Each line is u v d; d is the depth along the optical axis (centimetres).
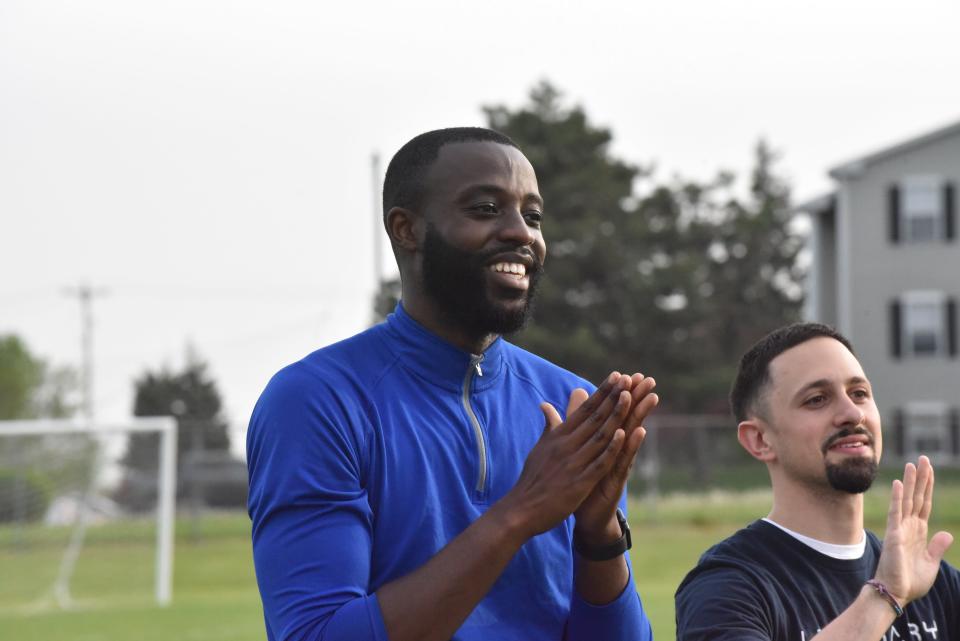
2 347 6053
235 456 2989
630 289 4375
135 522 2591
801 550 396
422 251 343
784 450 400
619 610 349
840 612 390
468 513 341
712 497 2948
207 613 1738
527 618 341
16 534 2436
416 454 339
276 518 328
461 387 354
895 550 364
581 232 4297
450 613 307
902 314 3909
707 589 386
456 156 341
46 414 5822
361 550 324
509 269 340
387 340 354
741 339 5572
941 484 3244
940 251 3900
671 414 4378
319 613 314
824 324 411
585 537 342
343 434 332
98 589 2231
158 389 5500
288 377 340
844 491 392
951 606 409
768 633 378
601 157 4575
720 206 5581
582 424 316
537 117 4544
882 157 3928
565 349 4047
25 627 1597
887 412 3912
